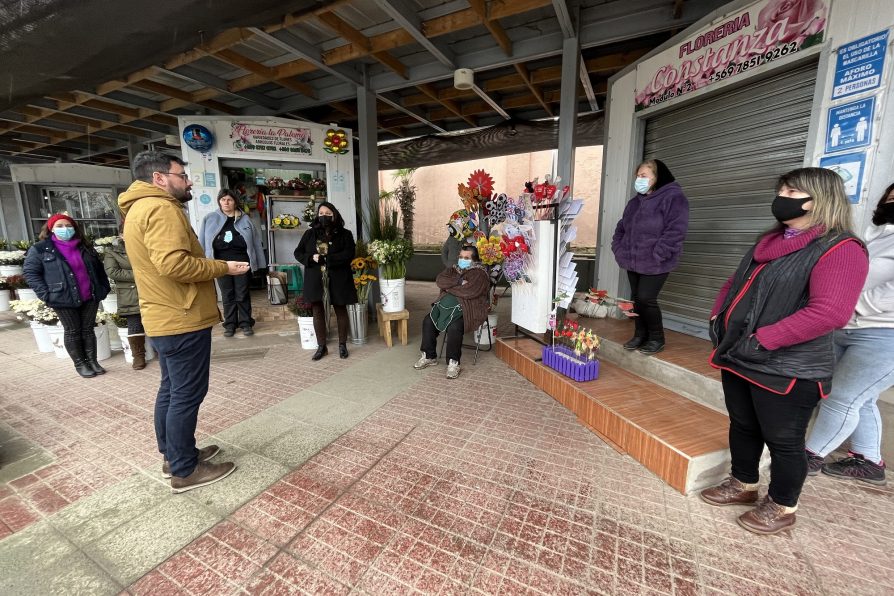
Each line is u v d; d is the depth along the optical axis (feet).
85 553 5.53
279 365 13.21
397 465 7.56
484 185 14.38
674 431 7.43
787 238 5.32
